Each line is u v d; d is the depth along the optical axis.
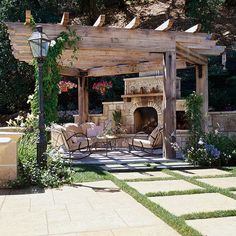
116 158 8.99
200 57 9.68
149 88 11.71
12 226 3.63
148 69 10.69
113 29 8.04
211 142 8.31
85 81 12.64
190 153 7.90
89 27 7.81
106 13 21.47
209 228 3.45
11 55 14.42
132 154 9.91
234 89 14.32
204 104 9.91
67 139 8.49
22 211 4.20
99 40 7.92
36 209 4.27
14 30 7.22
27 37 7.37
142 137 11.40
